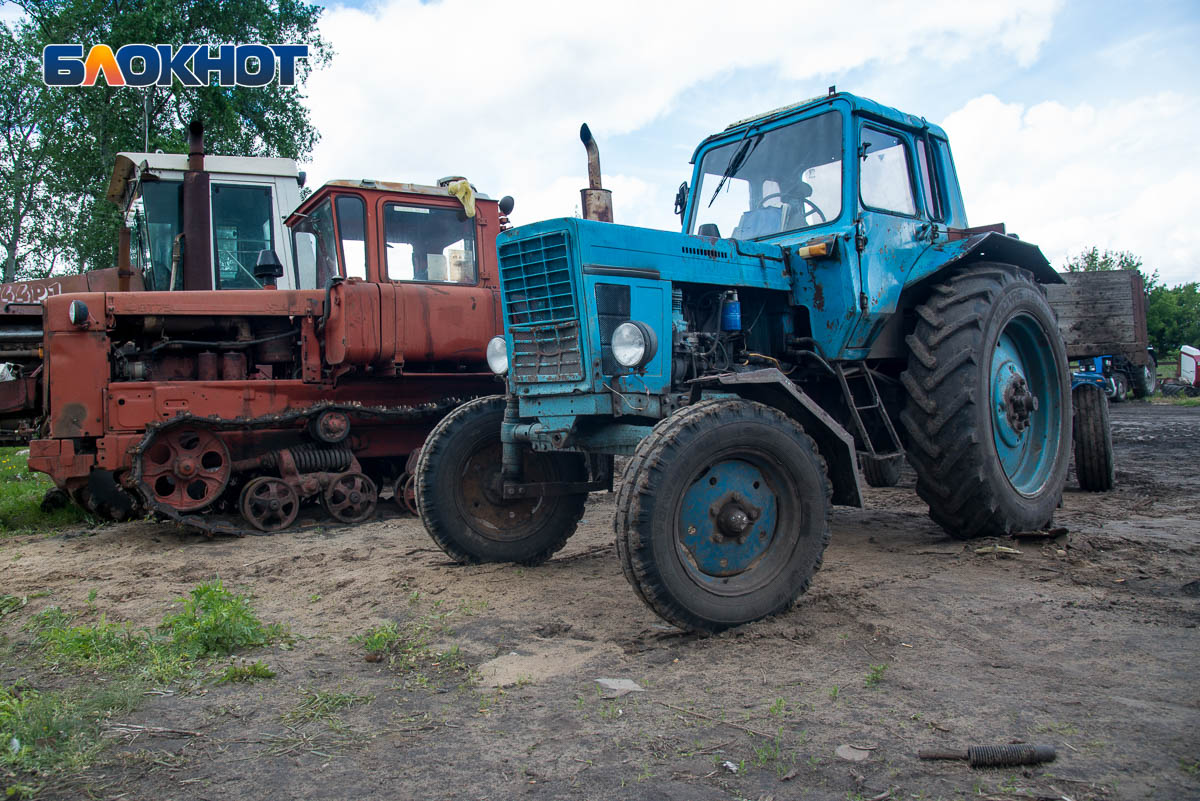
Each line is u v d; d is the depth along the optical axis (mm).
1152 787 2080
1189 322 35344
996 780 2133
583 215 4988
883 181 5273
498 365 4484
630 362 3707
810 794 2094
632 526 3256
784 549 3676
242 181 8305
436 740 2479
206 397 6414
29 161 21844
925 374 4977
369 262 6930
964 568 4410
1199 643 3146
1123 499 6586
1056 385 5691
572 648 3277
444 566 4781
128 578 4840
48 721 2602
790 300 4957
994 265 5469
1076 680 2795
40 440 6090
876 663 3012
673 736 2451
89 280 8836
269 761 2365
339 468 6770
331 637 3535
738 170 5531
